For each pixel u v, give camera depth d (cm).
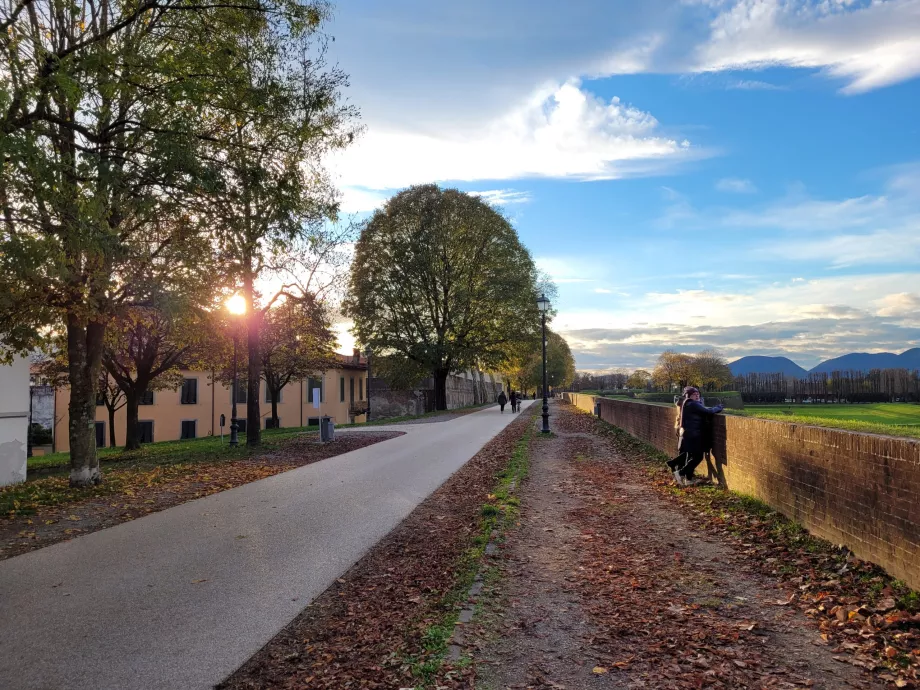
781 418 891
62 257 820
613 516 841
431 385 5862
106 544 746
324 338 2581
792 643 421
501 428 2669
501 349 4394
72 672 409
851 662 389
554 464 1412
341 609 524
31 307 1078
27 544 763
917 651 387
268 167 1124
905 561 483
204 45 1005
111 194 928
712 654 409
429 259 4072
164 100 972
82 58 848
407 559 670
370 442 2108
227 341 2394
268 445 2052
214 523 859
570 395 6700
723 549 657
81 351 1265
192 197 1036
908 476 480
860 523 553
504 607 510
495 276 4238
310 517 891
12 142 689
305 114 1184
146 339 2450
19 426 1573
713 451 1027
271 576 614
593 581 568
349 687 386
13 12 827
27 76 824
